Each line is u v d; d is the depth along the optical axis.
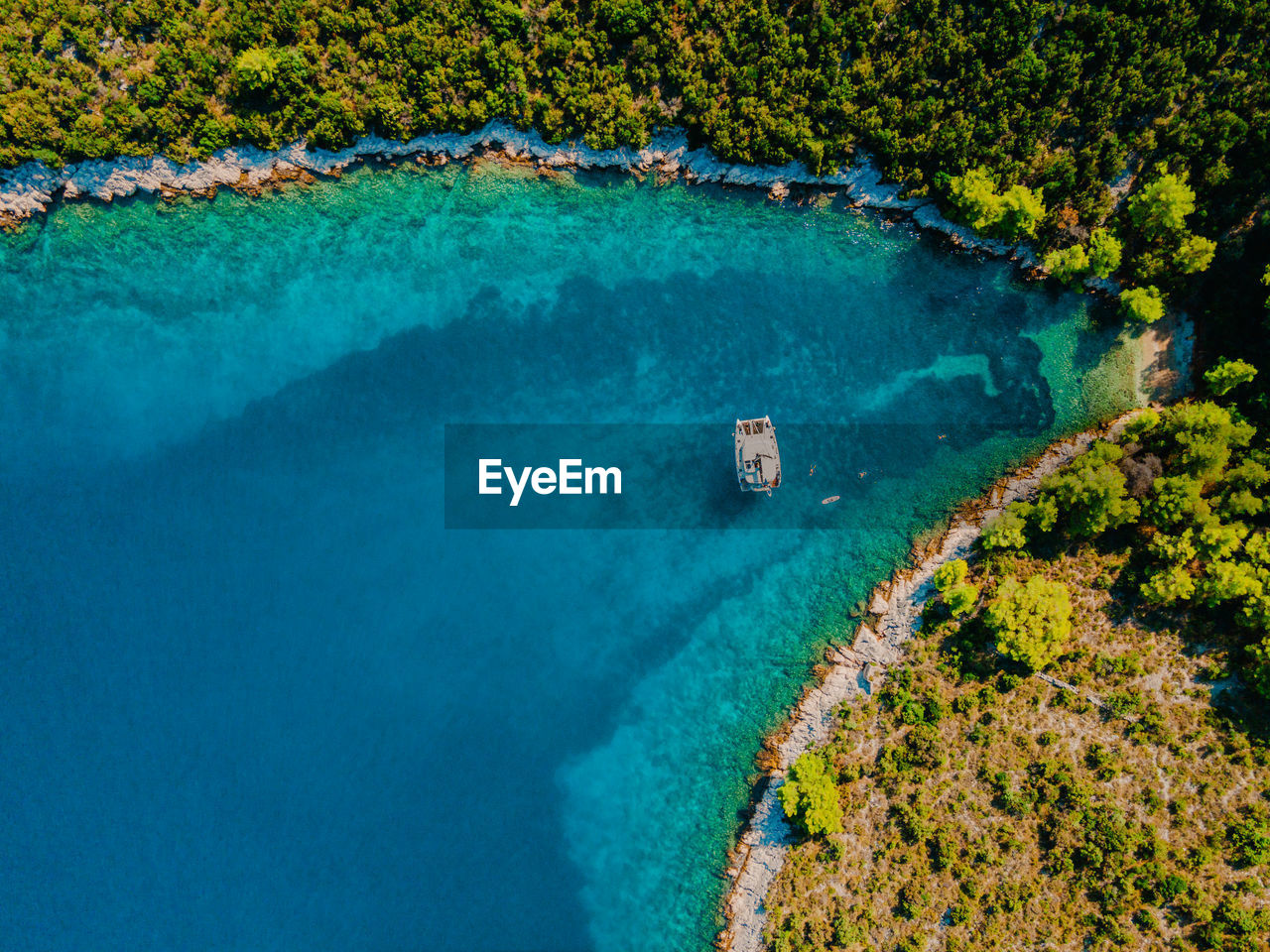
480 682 61.50
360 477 62.22
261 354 62.78
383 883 60.31
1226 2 52.03
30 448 62.84
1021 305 59.72
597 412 62.25
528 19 58.38
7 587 62.19
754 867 57.41
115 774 61.25
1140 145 55.09
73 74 59.31
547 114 59.19
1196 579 52.00
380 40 57.75
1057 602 51.81
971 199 54.56
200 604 61.94
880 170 59.38
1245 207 54.78
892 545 59.78
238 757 61.22
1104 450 53.97
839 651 58.97
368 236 62.25
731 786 59.22
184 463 62.50
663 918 58.81
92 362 63.12
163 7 58.38
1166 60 53.38
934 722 55.56
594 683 61.31
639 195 61.41
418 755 61.09
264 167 61.50
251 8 58.09
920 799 54.62
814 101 57.84
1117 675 53.50
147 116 59.12
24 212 62.47
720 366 61.72
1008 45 54.88
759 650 60.28
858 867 54.91
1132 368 58.19
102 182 61.69
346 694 61.44
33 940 60.53
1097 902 50.28
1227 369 52.69
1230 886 48.72
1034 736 53.94
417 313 62.41
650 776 60.34
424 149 61.12
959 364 60.22
